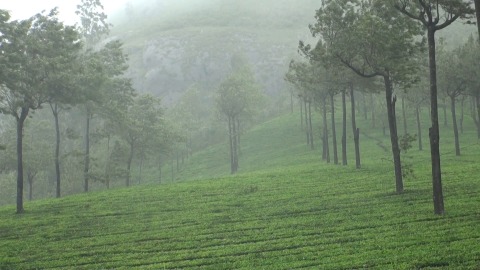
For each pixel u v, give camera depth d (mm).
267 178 58719
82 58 63594
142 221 39812
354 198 40438
